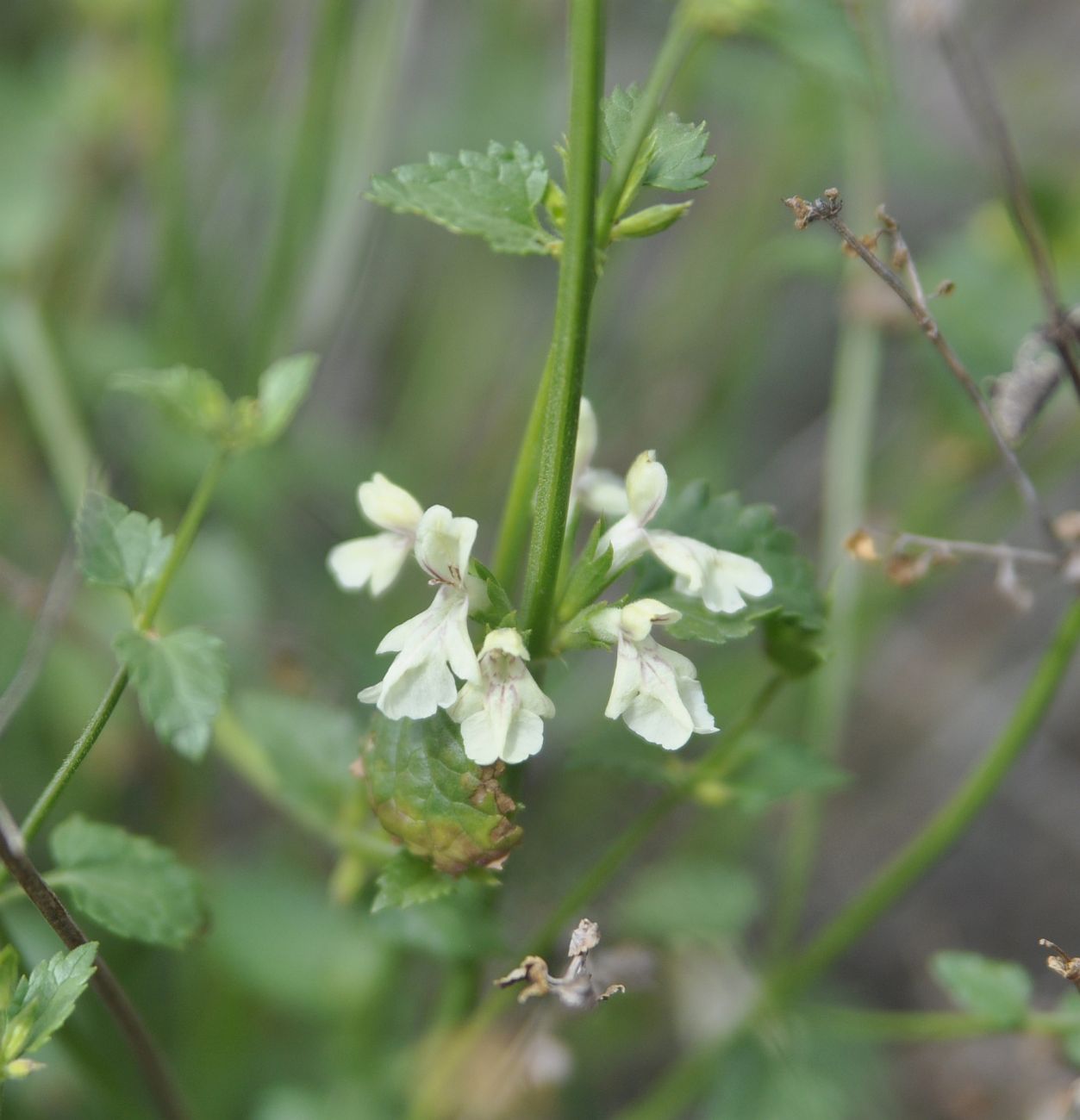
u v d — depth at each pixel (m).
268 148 0.53
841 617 0.42
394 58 0.48
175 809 0.45
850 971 0.54
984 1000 0.36
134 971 0.42
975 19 0.67
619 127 0.32
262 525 0.52
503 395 0.60
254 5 0.54
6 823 0.31
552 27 0.58
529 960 0.32
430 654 0.31
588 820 0.51
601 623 0.32
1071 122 0.64
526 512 0.33
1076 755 0.61
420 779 0.32
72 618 0.44
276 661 0.41
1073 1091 0.37
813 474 0.60
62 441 0.44
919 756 0.60
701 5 0.35
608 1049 0.44
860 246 0.34
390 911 0.36
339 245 0.49
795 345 0.68
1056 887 0.58
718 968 0.41
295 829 0.47
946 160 0.56
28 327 0.45
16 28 0.56
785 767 0.36
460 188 0.32
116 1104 0.36
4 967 0.31
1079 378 0.36
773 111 0.55
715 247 0.58
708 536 0.34
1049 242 0.47
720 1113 0.39
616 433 0.58
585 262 0.31
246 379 0.48
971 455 0.48
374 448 0.56
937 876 0.58
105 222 0.53
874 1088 0.42
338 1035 0.40
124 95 0.50
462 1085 0.38
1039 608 0.61
